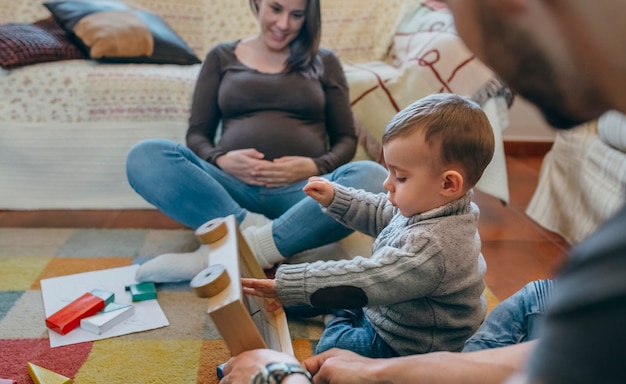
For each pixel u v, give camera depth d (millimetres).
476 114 853
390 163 864
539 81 360
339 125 1529
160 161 1313
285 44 1469
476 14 358
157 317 1163
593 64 325
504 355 632
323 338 981
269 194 1425
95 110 1727
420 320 873
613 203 1407
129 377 966
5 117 1692
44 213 1763
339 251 1414
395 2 2201
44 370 940
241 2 2217
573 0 312
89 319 1110
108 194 1790
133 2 2125
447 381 617
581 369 287
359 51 2217
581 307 295
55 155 1733
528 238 1723
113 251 1486
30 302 1204
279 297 847
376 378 651
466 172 843
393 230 910
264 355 643
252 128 1448
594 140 1607
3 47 1695
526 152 2695
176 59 1956
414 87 1753
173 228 1680
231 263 732
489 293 1343
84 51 1868
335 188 1021
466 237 845
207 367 1005
